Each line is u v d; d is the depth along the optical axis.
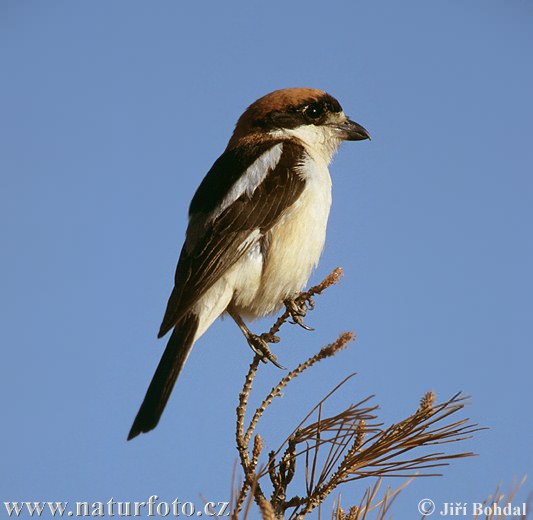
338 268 6.92
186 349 8.34
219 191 9.23
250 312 9.16
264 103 10.66
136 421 7.62
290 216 9.08
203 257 8.80
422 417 5.18
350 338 5.35
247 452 5.44
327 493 5.16
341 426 5.21
